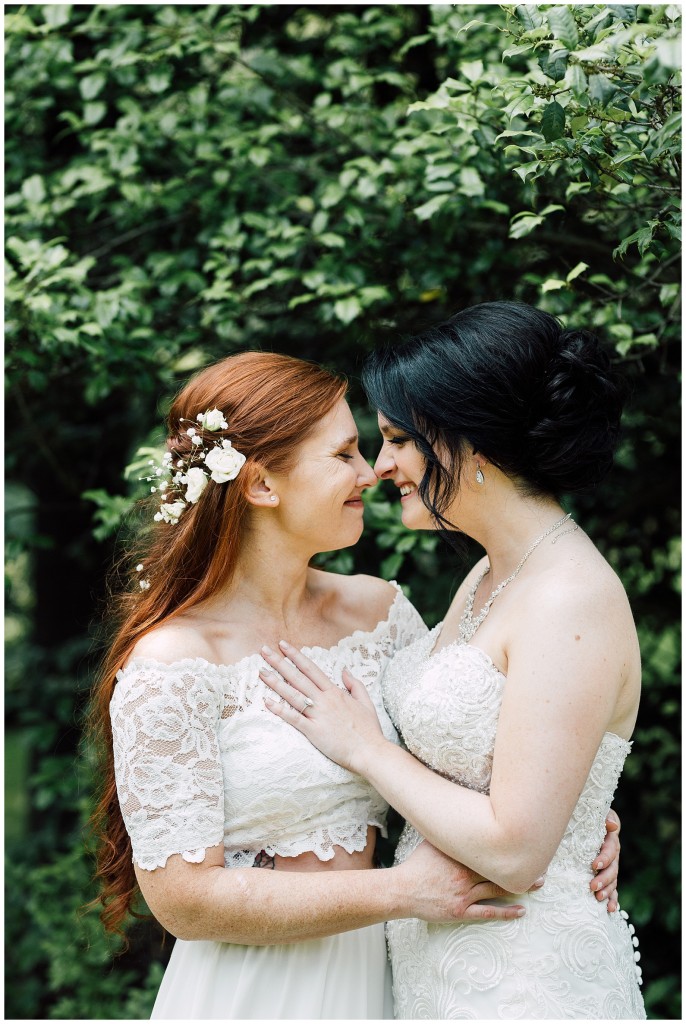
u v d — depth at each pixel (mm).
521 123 2322
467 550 2018
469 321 1820
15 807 6469
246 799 1794
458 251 3021
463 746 1729
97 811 2131
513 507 1820
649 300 2824
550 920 1719
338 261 2975
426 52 3332
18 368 3145
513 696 1642
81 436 4070
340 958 1865
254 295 3293
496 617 1786
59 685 4480
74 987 4098
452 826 1644
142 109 3350
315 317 3256
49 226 3332
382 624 2146
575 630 1642
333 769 1827
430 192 2861
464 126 2414
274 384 1906
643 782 3867
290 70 3195
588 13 1854
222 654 1883
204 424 1890
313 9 3430
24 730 4520
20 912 4430
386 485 3096
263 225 3010
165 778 1720
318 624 2074
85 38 3461
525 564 1789
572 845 1765
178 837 1704
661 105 1844
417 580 3344
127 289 3035
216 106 3219
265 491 1907
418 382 1782
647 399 3389
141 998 3746
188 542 1944
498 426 1754
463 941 1745
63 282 3125
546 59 1798
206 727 1773
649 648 3877
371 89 3338
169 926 1738
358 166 2990
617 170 1999
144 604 1960
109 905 2154
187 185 3221
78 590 4727
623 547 3783
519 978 1700
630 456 3572
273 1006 1815
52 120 3660
